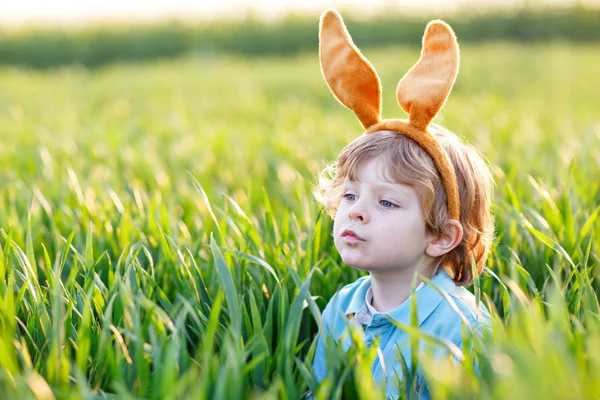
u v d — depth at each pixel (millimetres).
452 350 1514
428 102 1861
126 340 1906
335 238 1937
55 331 1694
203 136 6746
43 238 2891
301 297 1772
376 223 1844
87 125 8367
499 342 1533
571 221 2562
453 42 1862
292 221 2760
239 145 6168
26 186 3986
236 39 33000
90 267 2162
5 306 1847
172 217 2855
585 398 1300
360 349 1642
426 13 33250
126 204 3115
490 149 4793
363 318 2033
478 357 1573
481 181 1997
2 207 3217
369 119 1998
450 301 1631
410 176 1822
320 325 1708
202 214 3365
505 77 16203
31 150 5520
